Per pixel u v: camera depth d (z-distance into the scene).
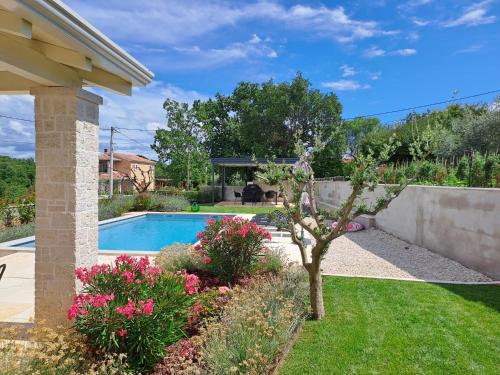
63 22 2.94
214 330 3.57
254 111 32.22
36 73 3.54
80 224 4.11
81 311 3.36
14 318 4.65
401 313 4.80
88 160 4.26
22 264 7.62
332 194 20.77
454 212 7.86
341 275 6.81
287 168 4.59
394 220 11.04
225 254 6.12
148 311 3.23
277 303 4.39
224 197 26.66
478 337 4.08
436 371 3.43
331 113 30.70
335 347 3.90
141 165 47.78
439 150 15.96
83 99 4.13
